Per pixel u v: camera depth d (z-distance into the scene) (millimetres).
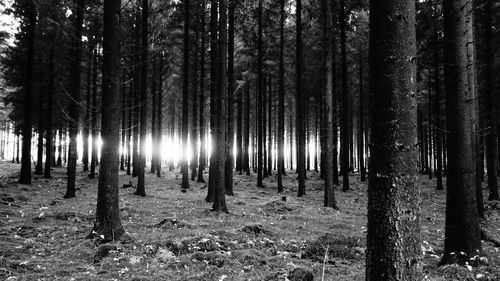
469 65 6906
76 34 16484
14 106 27828
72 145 16375
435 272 6148
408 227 2711
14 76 25016
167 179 28141
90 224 10289
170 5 21359
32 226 9539
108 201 8555
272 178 30766
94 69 27094
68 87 25078
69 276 5961
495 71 19078
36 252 7289
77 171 34625
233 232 9305
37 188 19359
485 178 32125
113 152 8797
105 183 8602
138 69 25031
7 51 24328
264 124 31391
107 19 9055
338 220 12539
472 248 6531
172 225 10172
